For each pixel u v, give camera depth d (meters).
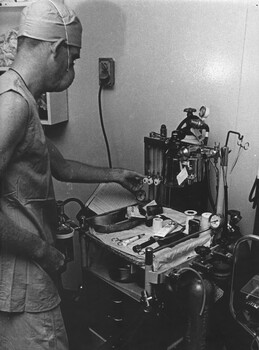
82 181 1.60
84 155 2.05
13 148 1.07
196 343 1.28
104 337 1.62
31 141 1.12
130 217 1.48
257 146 1.56
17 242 1.12
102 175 1.60
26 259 1.19
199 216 1.48
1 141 1.02
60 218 1.53
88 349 1.64
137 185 1.61
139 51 1.75
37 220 1.23
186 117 1.55
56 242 1.46
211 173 1.62
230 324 1.36
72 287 2.19
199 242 1.33
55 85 1.22
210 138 1.66
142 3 1.69
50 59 1.15
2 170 1.05
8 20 1.93
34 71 1.14
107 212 1.49
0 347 1.28
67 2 1.84
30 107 1.09
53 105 1.88
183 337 1.32
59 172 1.54
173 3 1.62
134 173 1.60
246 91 1.54
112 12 1.77
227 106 1.59
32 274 1.20
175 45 1.66
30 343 1.24
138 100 1.82
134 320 1.42
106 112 1.92
